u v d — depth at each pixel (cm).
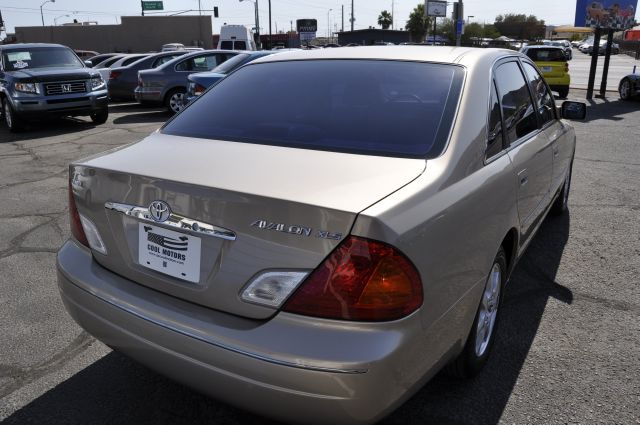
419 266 182
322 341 172
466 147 229
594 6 1560
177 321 195
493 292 274
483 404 254
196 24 5491
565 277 391
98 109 1188
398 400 184
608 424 240
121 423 243
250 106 271
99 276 225
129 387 268
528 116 334
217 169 206
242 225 183
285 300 177
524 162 292
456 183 214
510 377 273
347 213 170
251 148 230
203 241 192
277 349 174
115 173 215
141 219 209
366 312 172
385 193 186
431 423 241
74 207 242
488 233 236
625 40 5631
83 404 255
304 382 172
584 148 874
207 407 254
